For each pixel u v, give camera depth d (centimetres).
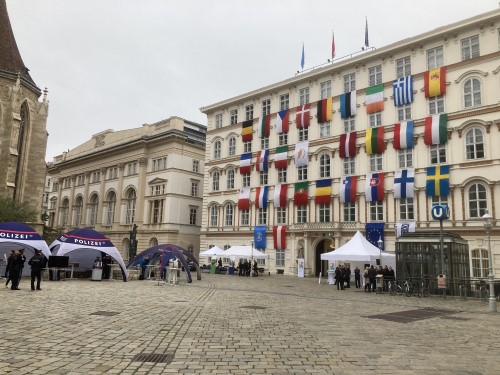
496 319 1584
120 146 6825
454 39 3791
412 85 3947
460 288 2394
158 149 6394
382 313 1684
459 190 3566
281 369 795
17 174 5081
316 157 4619
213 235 5506
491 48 3566
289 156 4862
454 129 3656
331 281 3444
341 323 1382
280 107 5112
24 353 843
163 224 6034
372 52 4259
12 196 4794
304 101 4888
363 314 1636
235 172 5416
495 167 3397
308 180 4634
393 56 4178
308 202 4597
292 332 1182
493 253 3312
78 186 7994
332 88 4631
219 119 5806
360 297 2391
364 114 4303
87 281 2933
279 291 2598
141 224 6366
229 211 5422
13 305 1534
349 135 4319
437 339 1145
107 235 6850
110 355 853
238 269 4616
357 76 4434
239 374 756
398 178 3894
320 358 886
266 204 4962
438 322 1478
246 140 5356
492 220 3341
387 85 4156
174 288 2594
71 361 796
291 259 4628
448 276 2550
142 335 1065
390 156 4031
